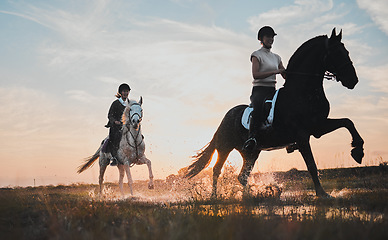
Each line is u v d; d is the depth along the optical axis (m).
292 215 5.20
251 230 3.69
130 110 11.12
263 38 8.91
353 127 7.50
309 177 14.32
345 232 3.62
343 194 7.71
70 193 12.38
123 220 5.11
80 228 4.32
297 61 8.02
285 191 10.57
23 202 7.27
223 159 9.76
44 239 4.29
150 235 3.73
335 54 7.54
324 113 7.71
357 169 14.73
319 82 7.76
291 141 8.21
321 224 4.06
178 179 10.50
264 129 8.43
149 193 12.45
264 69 8.78
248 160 9.38
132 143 11.05
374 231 3.75
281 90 8.21
